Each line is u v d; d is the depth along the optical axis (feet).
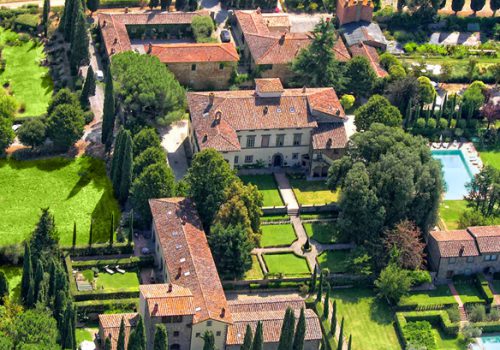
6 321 646.74
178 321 653.30
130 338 626.64
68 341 645.92
